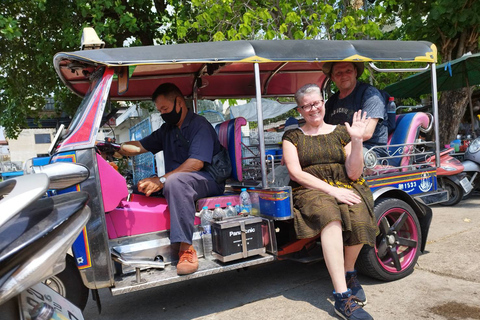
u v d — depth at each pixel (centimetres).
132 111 955
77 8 688
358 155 272
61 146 252
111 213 270
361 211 268
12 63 864
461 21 651
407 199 327
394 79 862
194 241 292
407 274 316
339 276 254
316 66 420
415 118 370
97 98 261
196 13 771
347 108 373
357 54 308
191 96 441
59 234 131
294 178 287
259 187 300
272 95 474
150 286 250
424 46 343
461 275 305
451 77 680
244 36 596
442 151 585
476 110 929
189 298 315
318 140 291
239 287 329
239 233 278
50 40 809
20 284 118
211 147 313
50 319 140
